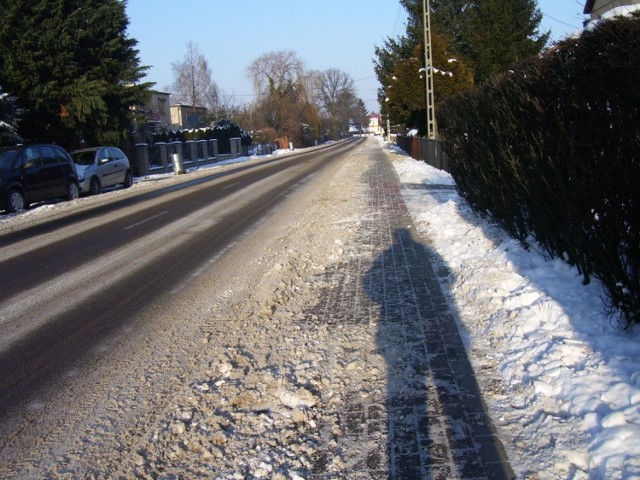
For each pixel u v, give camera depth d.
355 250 8.70
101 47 27.25
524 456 3.18
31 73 23.11
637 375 3.48
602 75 3.91
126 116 29.06
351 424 3.73
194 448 3.60
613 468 2.85
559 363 3.95
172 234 11.07
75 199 18.66
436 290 6.30
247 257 8.73
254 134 66.25
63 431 3.92
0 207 15.59
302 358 4.83
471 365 4.37
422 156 27.86
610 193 3.96
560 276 5.39
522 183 5.94
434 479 3.09
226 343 5.29
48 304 6.82
